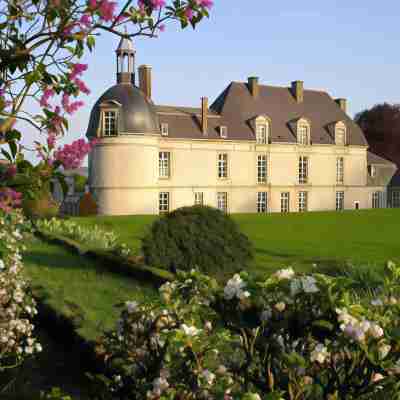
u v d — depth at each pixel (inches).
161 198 1508.4
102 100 1454.2
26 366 240.2
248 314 117.1
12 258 232.5
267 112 1702.8
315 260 509.7
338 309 105.7
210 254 404.5
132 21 121.4
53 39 117.6
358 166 1847.9
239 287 116.8
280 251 577.3
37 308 317.7
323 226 896.9
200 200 1562.5
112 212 1422.2
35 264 513.7
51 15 115.0
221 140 1573.6
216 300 123.6
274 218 1059.3
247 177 1632.6
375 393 101.7
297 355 103.2
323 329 113.7
